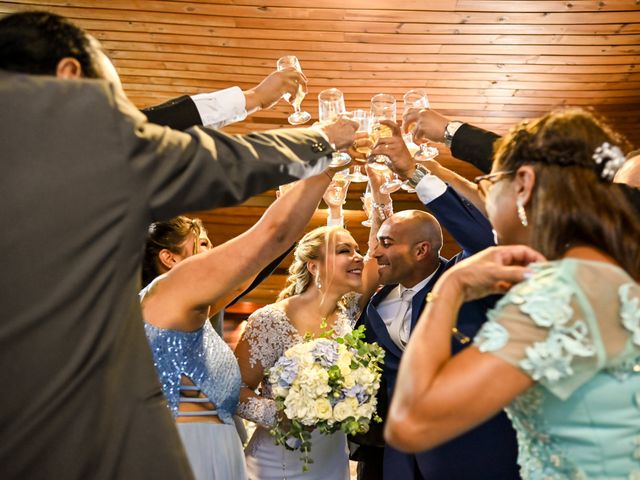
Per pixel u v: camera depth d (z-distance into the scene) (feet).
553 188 5.00
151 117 6.93
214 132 5.14
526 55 21.50
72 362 4.35
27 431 4.28
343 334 11.35
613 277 4.70
